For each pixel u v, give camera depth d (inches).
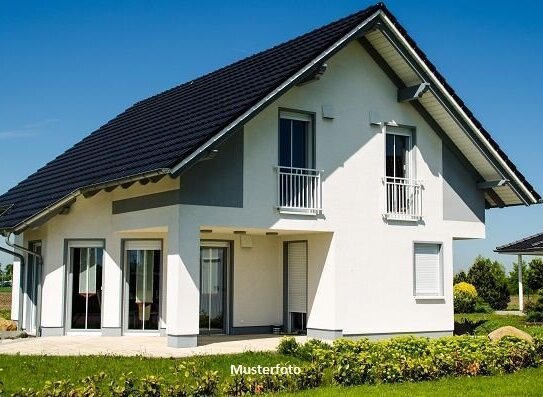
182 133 676.7
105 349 633.0
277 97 649.0
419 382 468.1
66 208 770.8
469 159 816.9
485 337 612.7
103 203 764.0
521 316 1203.9
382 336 743.7
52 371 514.6
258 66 773.9
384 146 759.7
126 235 759.1
